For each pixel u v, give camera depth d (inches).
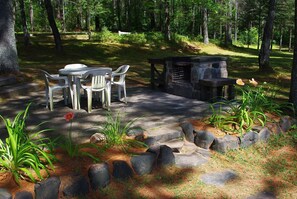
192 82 286.7
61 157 147.3
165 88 324.8
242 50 1140.5
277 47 1766.7
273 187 156.5
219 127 198.2
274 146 200.8
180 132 190.1
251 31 1670.8
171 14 1264.8
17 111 245.6
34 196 120.7
